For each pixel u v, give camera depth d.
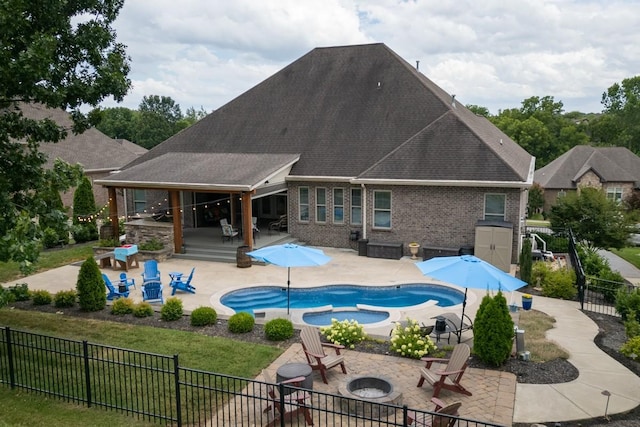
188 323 15.31
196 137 30.59
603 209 27.75
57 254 24.78
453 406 9.06
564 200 28.86
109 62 14.80
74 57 14.67
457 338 13.95
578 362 12.48
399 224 24.31
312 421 9.71
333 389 11.15
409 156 24.25
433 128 25.09
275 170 24.53
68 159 38.81
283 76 31.55
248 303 18.47
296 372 10.44
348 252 25.34
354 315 16.62
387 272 21.58
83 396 10.37
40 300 17.05
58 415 9.91
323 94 29.70
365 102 28.36
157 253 23.47
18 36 12.20
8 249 10.92
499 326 12.04
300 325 14.96
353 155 26.00
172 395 10.77
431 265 13.68
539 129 75.94
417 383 11.45
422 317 15.88
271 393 9.62
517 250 22.39
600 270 21.91
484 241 21.80
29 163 13.53
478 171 22.48
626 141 88.06
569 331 14.78
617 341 14.06
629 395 10.82
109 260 22.45
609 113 98.75
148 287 17.53
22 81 12.12
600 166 53.09
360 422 9.86
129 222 26.23
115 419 9.80
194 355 12.80
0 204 11.83
